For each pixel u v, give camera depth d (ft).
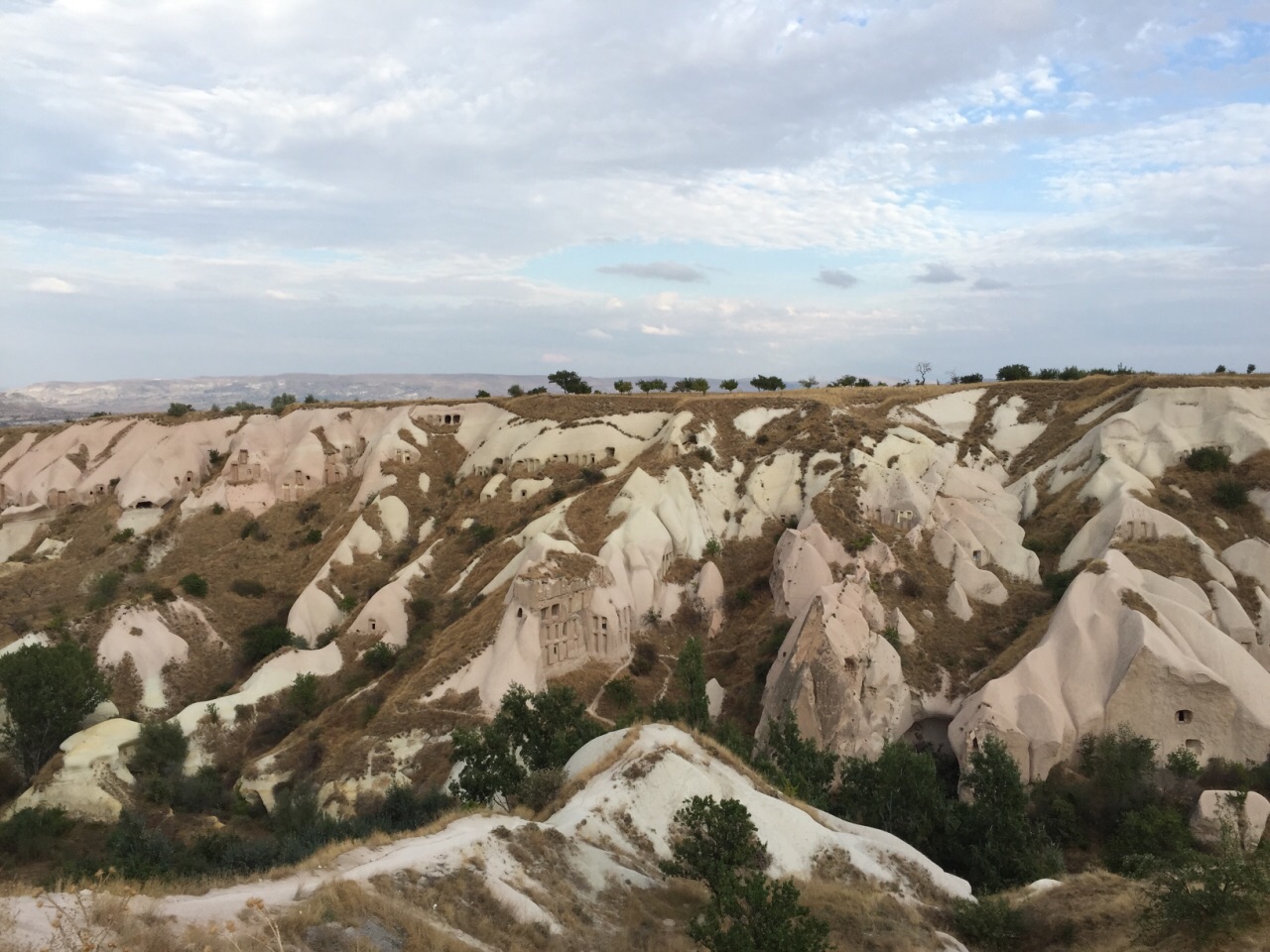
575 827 82.94
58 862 116.47
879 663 153.58
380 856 67.36
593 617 180.24
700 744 104.63
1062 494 205.16
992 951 78.02
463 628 176.96
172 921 50.19
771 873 83.71
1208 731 137.49
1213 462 192.34
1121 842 118.11
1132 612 146.82
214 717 169.27
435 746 144.66
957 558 183.83
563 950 61.52
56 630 191.62
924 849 113.39
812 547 185.78
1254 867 67.26
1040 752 135.74
